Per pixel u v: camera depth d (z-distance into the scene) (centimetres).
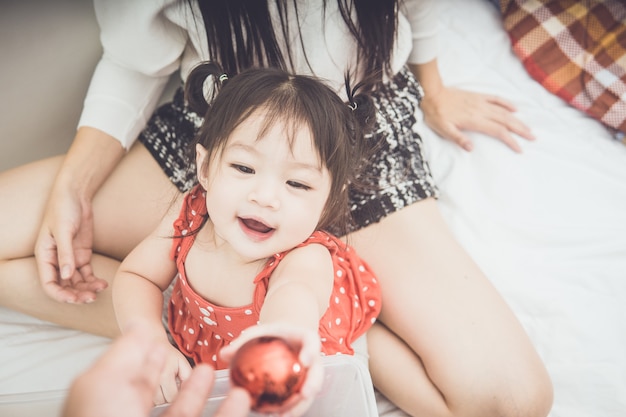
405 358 91
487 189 110
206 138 75
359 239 94
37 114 106
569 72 121
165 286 89
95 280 92
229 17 81
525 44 124
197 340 89
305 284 71
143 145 99
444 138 118
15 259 93
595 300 99
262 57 85
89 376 36
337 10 84
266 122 69
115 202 96
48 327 96
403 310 91
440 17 131
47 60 102
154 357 40
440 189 111
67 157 93
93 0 97
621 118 115
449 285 91
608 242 104
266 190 69
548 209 108
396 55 94
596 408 90
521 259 103
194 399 43
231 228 73
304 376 44
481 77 124
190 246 83
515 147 113
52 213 90
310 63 87
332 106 72
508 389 85
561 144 115
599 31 121
